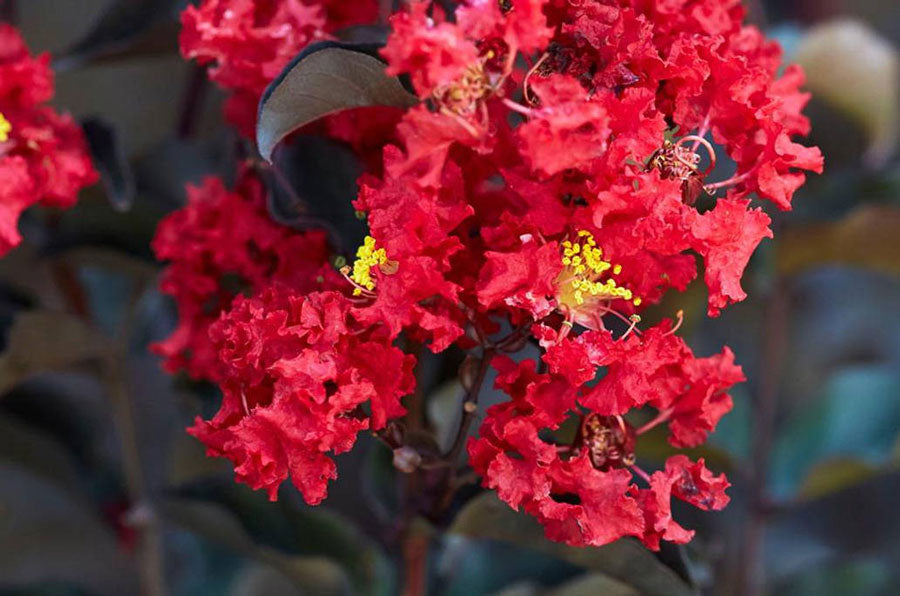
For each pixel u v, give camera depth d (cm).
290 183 43
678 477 40
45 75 45
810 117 52
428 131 38
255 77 42
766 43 42
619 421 40
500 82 38
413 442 42
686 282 40
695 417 41
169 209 50
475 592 51
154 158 52
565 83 38
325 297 39
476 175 40
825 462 51
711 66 39
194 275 44
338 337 39
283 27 42
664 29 40
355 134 42
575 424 44
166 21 47
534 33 38
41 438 53
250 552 48
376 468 47
